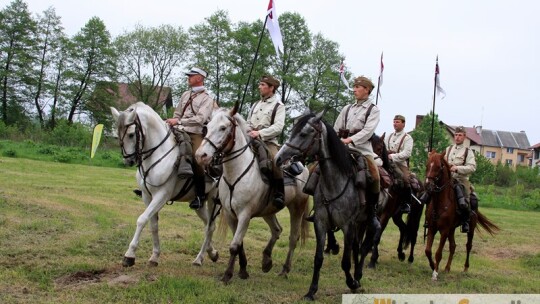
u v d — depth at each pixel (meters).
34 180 17.00
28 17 47.44
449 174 8.84
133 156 7.12
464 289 7.95
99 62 48.44
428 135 44.47
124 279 6.70
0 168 19.80
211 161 6.75
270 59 41.12
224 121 6.65
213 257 8.28
